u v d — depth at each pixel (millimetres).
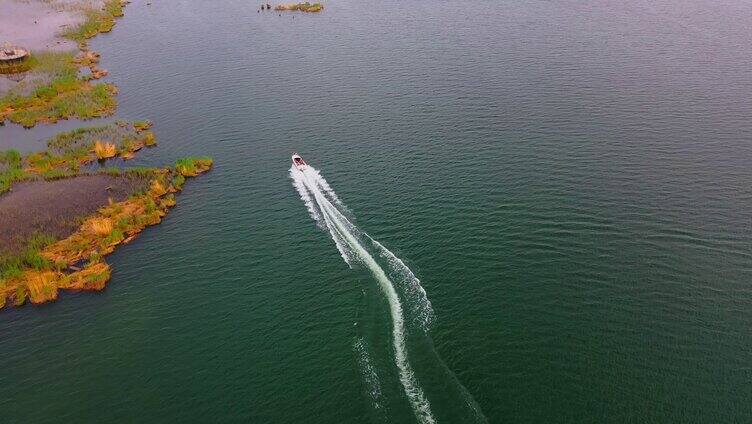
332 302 74188
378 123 120438
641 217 86750
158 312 74688
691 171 98000
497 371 63656
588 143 107750
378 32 177000
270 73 149875
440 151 107938
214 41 175375
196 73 151750
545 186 95125
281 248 84812
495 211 89375
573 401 59969
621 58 147250
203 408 61719
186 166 105625
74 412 61906
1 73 149750
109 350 69500
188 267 82438
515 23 178250
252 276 79688
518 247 81438
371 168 103812
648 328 68125
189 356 68000
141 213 94500
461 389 61750
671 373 62562
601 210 88562
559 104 123875
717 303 71312
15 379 66250
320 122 122688
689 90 128125
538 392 61094
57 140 118188
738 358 64062
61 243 88000
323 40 172375
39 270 82938
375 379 63469
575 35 165375
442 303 72875
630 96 126188
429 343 67438
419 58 154125
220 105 133250
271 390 63156
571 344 66438
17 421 61031
